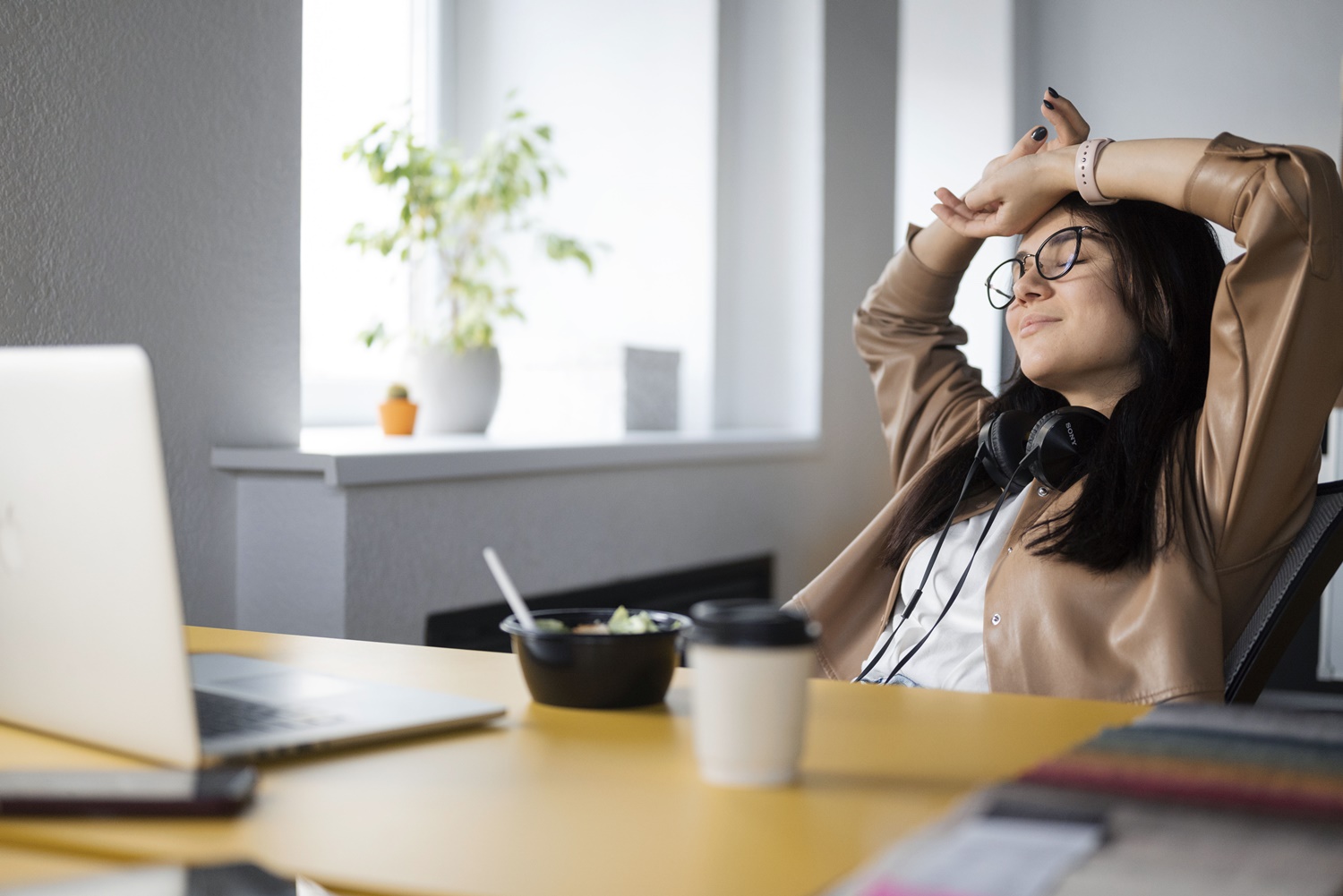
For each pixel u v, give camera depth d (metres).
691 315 3.14
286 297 1.88
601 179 3.20
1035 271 1.30
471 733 0.72
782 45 3.21
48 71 1.52
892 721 0.77
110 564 0.63
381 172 2.46
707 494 2.71
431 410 2.43
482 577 2.02
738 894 0.46
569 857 0.51
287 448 1.83
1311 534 1.17
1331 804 0.52
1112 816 0.50
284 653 0.99
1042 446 1.23
